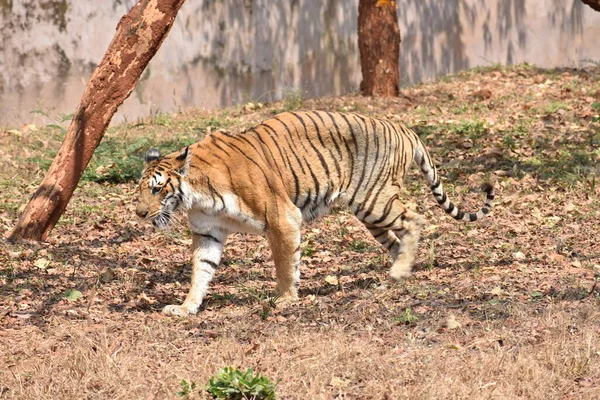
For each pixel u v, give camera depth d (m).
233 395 7.37
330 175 10.88
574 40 27.67
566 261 11.77
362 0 23.52
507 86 24.28
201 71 24.12
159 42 13.32
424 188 16.17
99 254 12.84
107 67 13.25
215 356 8.41
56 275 11.67
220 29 24.16
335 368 8.04
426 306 9.99
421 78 26.27
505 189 15.95
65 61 22.88
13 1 22.33
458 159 17.91
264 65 24.69
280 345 8.73
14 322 9.84
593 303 9.65
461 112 21.95
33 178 17.08
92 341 8.77
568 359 8.01
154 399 7.45
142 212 10.08
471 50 26.84
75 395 7.59
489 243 13.01
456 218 12.11
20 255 12.38
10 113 22.50
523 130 19.55
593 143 18.52
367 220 11.31
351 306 10.16
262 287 11.34
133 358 8.40
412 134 11.75
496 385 7.51
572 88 23.50
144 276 11.84
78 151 13.34
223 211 10.28
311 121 10.82
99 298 10.87
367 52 23.56
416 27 26.06
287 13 24.75
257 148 10.41
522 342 8.60
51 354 8.70
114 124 23.33
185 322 9.86
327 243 13.53
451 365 8.05
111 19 23.12
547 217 14.27
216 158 10.24
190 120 22.39
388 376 7.87
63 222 14.51
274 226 10.38
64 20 22.77
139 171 17.42
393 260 11.79
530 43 27.38
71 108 23.03
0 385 7.87
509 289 10.45
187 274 12.13
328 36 25.23
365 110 22.16
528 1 27.20
